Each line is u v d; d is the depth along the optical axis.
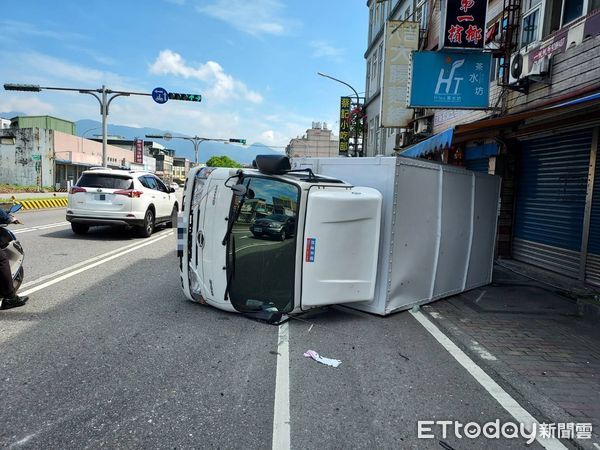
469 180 7.22
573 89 7.86
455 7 9.23
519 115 7.05
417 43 13.87
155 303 6.06
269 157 5.29
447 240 6.79
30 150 36.97
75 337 4.73
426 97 9.53
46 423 3.09
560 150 8.84
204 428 3.09
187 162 115.31
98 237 12.30
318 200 5.18
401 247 5.89
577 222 8.34
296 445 2.93
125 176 12.02
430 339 5.05
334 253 5.31
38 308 5.73
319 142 77.00
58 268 8.19
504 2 10.22
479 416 3.40
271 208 5.51
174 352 4.39
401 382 3.93
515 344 4.97
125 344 4.57
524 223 10.06
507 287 7.85
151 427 3.07
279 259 5.54
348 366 4.22
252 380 3.85
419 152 9.90
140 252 10.07
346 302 5.52
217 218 5.50
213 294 5.64
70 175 41.31
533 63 9.04
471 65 9.48
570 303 6.79
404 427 3.21
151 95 25.30
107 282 7.20
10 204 5.59
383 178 5.73
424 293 6.49
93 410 3.27
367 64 28.66
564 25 8.38
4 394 3.47
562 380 4.07
